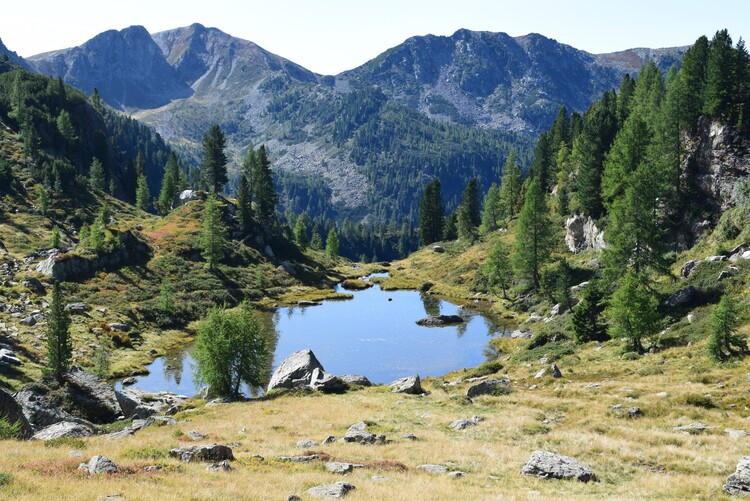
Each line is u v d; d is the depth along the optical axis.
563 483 21.66
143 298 91.81
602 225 93.94
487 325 89.56
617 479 22.31
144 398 51.62
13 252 97.62
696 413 31.16
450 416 37.16
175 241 118.00
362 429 33.31
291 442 30.39
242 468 22.34
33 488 16.17
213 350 52.72
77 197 137.88
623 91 129.88
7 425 30.53
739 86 78.00
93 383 49.91
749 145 74.12
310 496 17.59
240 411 43.06
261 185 144.38
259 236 137.12
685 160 82.62
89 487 16.64
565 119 157.12
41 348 63.88
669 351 48.09
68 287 86.81
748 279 55.22
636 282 52.34
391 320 94.62
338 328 89.00
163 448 26.28
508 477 22.53
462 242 156.75
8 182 125.94
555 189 140.25
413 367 68.38
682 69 90.75
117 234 104.38
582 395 39.19
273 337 83.31
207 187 172.12
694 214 78.00
